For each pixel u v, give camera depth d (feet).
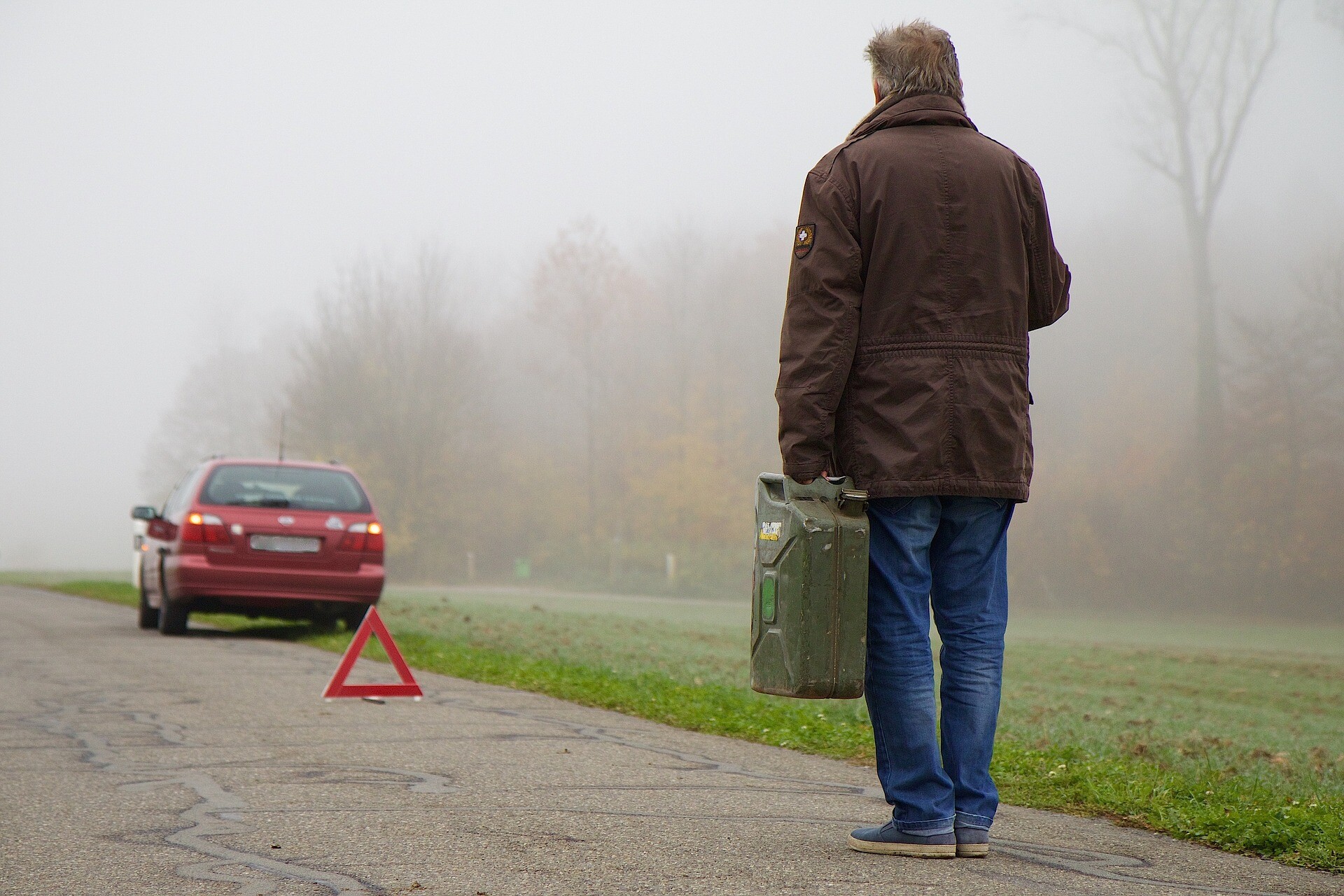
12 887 26.68
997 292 28.43
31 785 38.96
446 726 52.95
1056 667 139.33
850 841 29.53
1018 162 29.55
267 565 95.45
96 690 64.64
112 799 36.52
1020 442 28.76
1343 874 29.35
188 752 45.44
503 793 37.45
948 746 29.53
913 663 28.71
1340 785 52.85
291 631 106.93
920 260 28.02
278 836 31.27
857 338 28.48
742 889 25.53
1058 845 31.58
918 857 28.55
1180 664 150.10
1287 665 154.51
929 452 27.89
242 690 64.90
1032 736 63.62
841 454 28.91
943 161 28.37
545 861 28.25
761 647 28.96
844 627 27.96
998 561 29.68
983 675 29.40
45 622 117.91
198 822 33.24
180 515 96.58
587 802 35.99
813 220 28.55
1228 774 51.39
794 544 27.96
